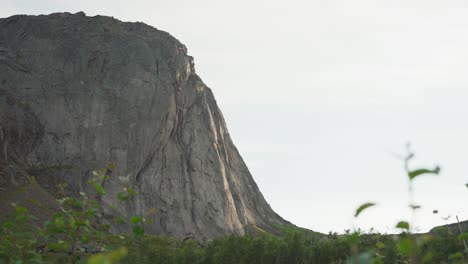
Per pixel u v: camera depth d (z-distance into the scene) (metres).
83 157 78.94
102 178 6.72
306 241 21.44
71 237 6.87
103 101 83.69
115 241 7.01
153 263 17.16
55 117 80.56
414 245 3.30
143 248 17.31
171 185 86.62
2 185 59.53
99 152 80.19
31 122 79.00
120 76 86.81
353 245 3.24
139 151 83.69
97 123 81.88
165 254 18.39
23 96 81.19
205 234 85.69
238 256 20.36
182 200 86.69
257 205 119.38
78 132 80.44
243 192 116.69
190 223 85.38
